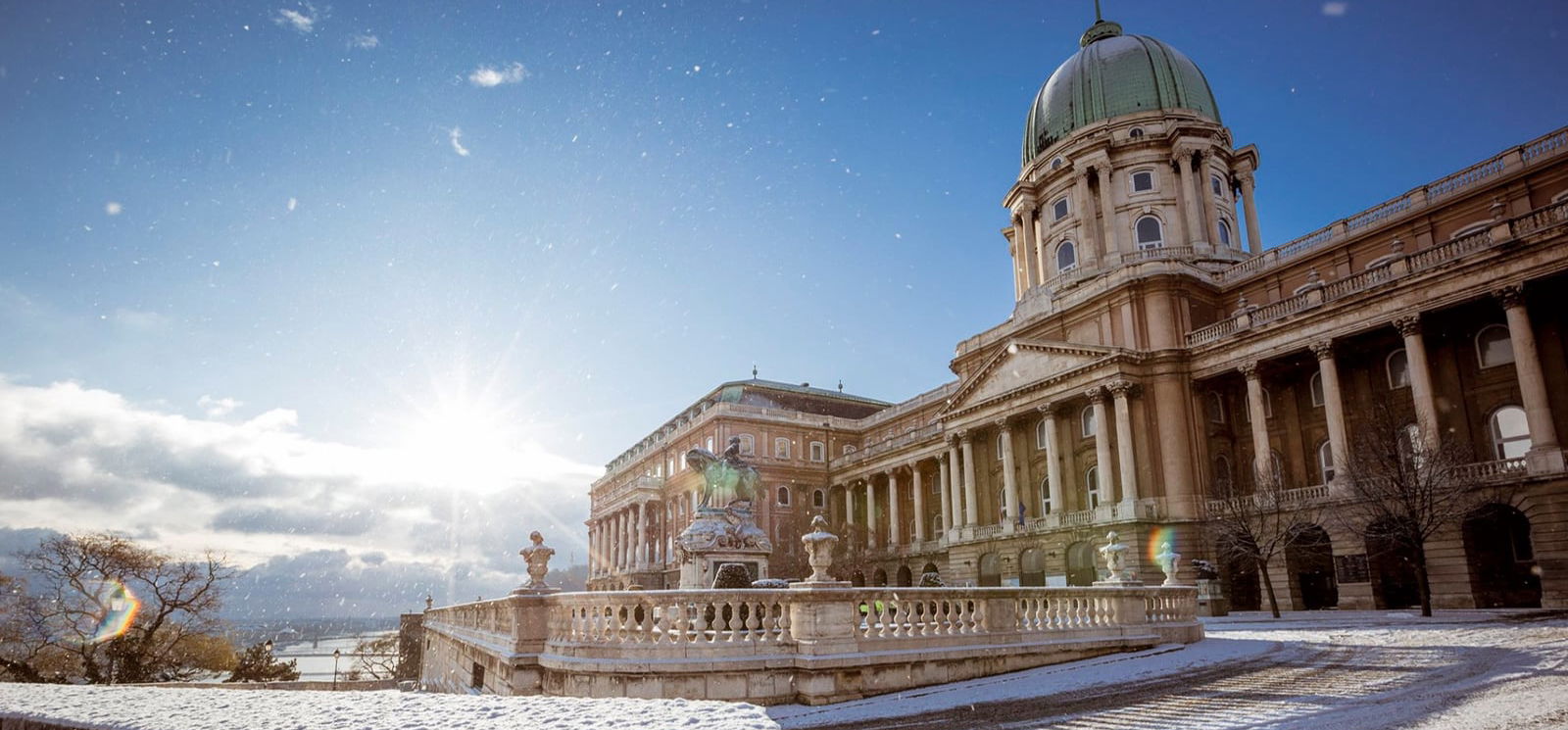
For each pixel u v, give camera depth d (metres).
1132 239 62.12
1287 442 45.00
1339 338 40.19
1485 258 34.84
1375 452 34.00
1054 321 56.31
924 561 66.94
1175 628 18.56
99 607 41.38
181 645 47.94
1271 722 9.09
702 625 13.45
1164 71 66.50
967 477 59.03
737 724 5.45
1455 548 34.56
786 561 73.69
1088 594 17.33
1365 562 36.84
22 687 8.26
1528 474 32.56
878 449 74.06
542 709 6.21
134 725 5.69
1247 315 45.34
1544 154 38.03
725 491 29.75
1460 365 38.22
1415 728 8.29
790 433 82.44
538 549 16.12
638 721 5.60
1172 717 9.78
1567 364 34.97
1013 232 74.19
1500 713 8.82
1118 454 47.00
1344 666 14.08
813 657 12.97
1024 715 10.53
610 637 13.84
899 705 12.09
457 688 24.52
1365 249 44.75
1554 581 31.61
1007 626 15.64
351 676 60.53
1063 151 66.94
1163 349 47.41
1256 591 43.88
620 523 100.38
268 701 7.05
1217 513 42.94
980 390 58.75
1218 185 64.31
